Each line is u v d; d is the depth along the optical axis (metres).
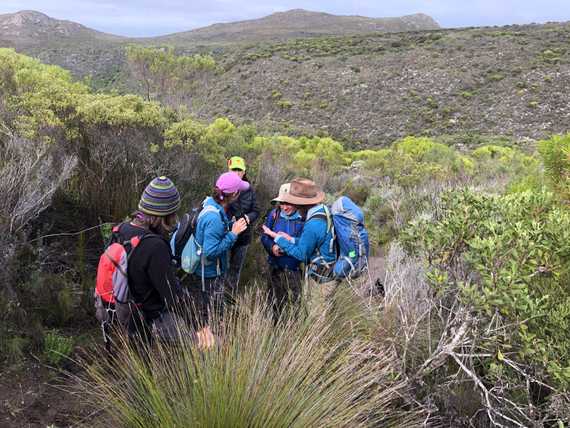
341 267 3.50
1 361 2.94
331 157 19.30
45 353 3.07
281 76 67.31
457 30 84.12
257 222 6.33
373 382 2.60
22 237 3.59
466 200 3.08
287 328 2.74
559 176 4.24
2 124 4.52
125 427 2.36
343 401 2.37
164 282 2.65
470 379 2.75
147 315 2.73
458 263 3.01
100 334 3.51
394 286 3.33
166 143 5.39
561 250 2.60
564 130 46.00
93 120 4.89
